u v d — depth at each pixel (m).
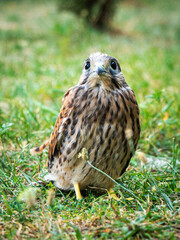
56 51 17.22
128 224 4.64
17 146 7.66
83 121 5.40
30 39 19.20
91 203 5.45
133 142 5.79
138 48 19.11
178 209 5.21
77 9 21.58
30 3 32.91
